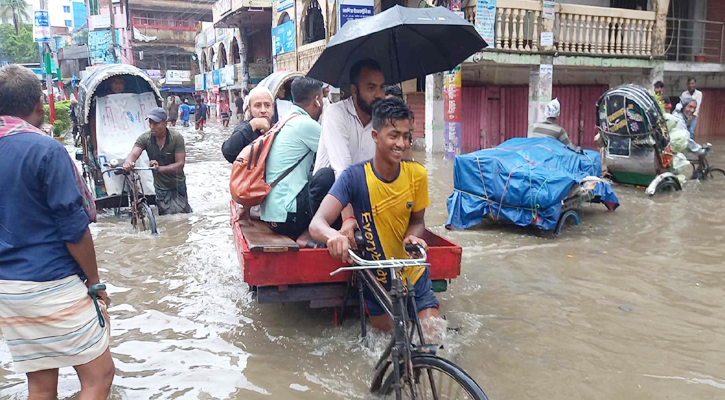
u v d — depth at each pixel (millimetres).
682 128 10258
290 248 4051
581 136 16438
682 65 16812
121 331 4496
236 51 39031
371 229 3725
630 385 3611
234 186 4645
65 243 2832
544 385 3617
